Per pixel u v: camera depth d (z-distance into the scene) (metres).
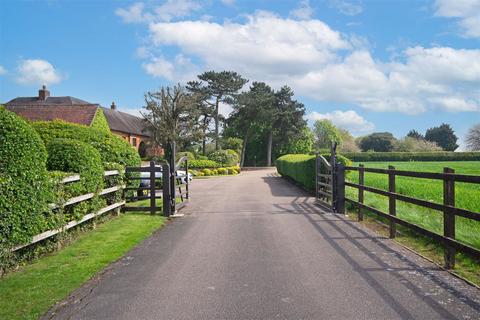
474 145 79.12
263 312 4.02
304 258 6.05
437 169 35.88
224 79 56.94
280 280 5.01
